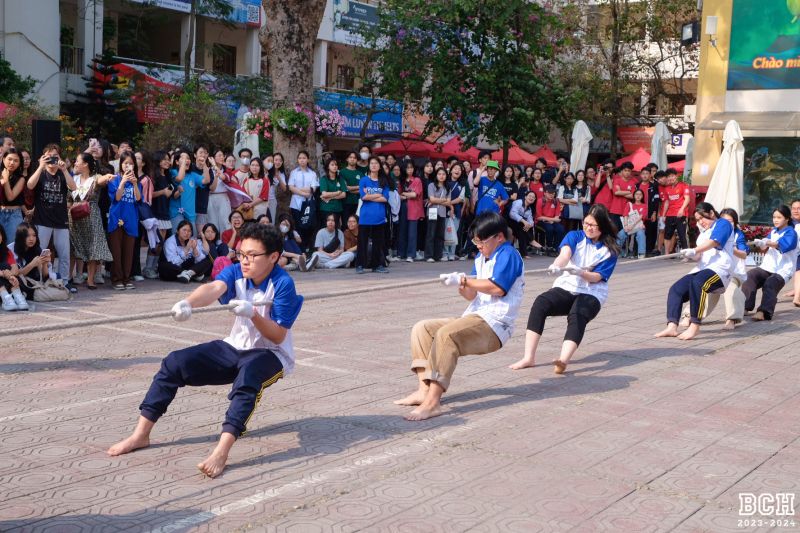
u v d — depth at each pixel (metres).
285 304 4.89
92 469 4.59
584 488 4.51
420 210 15.84
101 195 10.88
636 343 8.55
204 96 19.16
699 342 8.68
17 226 9.87
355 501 4.23
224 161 13.20
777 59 18.70
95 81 22.36
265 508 4.12
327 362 7.29
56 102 21.83
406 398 6.08
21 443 4.99
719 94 19.41
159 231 11.95
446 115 21.33
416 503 4.23
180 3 24.92
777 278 10.15
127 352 7.39
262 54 28.59
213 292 4.87
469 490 4.43
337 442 5.17
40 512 4.00
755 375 7.25
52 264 10.39
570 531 3.95
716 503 4.35
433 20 20.53
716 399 6.43
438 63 20.69
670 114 35.44
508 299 6.16
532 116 19.88
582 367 7.41
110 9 25.55
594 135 34.53
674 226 18.31
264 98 22.98
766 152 19.08
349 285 12.10
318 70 28.38
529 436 5.38
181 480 4.47
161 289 11.06
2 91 19.14
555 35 22.31
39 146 10.34
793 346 8.58
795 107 18.64
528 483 4.56
